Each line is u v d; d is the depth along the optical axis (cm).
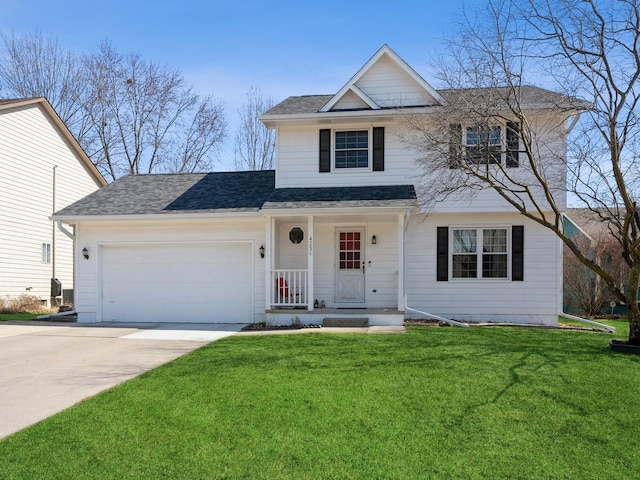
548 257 1261
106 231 1321
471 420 502
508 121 1016
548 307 1257
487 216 1281
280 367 706
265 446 436
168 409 527
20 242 1780
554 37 921
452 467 401
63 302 2005
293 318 1164
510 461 413
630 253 863
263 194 1354
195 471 389
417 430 475
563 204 1236
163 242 1302
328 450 429
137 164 3059
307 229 1314
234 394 578
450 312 1290
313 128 1350
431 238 1302
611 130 841
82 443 439
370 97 1350
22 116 1792
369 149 1323
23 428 478
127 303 1316
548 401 560
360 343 884
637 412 530
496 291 1279
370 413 518
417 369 689
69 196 2069
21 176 1786
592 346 873
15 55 2769
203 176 1581
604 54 863
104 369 719
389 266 1302
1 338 1013
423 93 1335
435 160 1047
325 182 1335
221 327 1177
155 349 875
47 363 762
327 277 1318
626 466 408
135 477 379
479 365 712
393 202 1134
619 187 841
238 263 1283
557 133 1212
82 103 2919
